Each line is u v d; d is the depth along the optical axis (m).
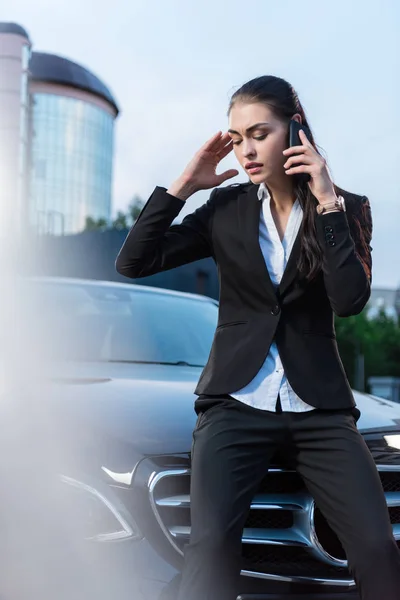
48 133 66.25
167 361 3.17
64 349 3.03
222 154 2.03
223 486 1.74
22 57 26.81
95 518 1.89
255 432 1.82
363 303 1.83
